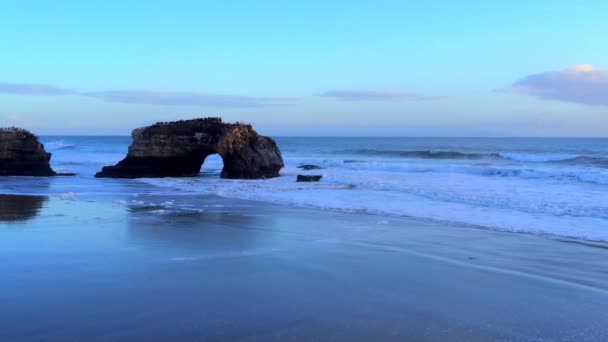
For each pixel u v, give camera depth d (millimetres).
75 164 46938
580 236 11781
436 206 16938
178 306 6391
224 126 33156
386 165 37719
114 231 11945
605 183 23484
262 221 13867
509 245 10703
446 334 5559
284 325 5766
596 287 7527
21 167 32219
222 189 23484
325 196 20188
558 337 5504
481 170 30547
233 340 5305
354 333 5555
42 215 14531
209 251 9805
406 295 7027
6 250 9656
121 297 6746
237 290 7160
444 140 136750
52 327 5609
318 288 7320
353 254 9688
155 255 9375
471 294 7109
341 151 70688
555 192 20062
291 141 137000
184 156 33594
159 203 17906
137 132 33469
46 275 7824
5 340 5230
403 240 11188
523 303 6707
